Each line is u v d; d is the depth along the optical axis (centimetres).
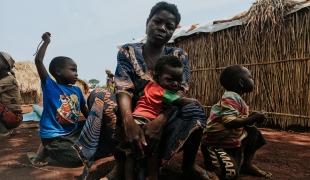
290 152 423
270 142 509
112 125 303
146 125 248
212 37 866
